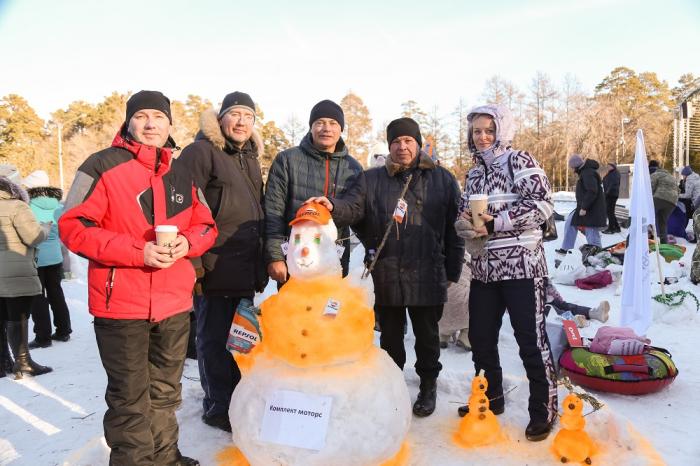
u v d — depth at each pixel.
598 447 3.00
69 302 8.18
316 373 2.48
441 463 2.93
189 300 2.69
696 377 4.24
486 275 3.19
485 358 3.38
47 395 4.27
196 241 2.59
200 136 3.36
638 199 5.02
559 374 4.19
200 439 3.26
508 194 3.11
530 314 3.08
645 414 3.56
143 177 2.54
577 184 10.70
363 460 2.43
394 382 2.65
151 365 2.67
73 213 2.38
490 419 3.14
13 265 4.64
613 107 49.12
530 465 2.88
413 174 3.39
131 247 2.34
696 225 7.84
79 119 61.88
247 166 3.42
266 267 3.34
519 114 54.38
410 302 3.34
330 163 3.61
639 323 4.90
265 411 2.48
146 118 2.57
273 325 2.57
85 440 3.37
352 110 61.81
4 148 53.69
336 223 3.20
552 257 11.05
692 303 6.06
